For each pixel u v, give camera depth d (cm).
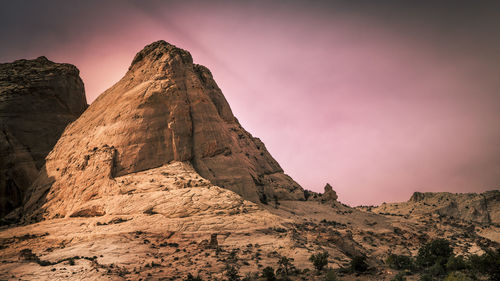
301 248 6731
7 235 8200
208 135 11075
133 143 10025
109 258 6378
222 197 8606
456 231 10781
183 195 8575
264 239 7312
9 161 11412
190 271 5697
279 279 5431
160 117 10575
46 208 9644
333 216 11006
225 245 6962
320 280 5400
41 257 6769
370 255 7731
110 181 9275
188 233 7438
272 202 11531
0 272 5966
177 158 10206
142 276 5509
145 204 8369
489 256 5191
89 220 8388
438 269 5859
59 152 11169
